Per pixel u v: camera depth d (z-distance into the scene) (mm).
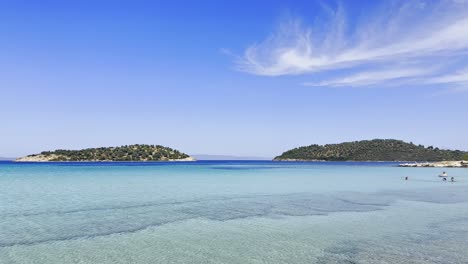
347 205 30016
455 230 20594
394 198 34906
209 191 39438
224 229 20797
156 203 29953
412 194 38656
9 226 20984
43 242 17750
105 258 15391
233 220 23375
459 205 30406
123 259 15281
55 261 14953
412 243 17734
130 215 24656
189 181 53438
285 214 25609
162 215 24797
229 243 17781
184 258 15461
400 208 28562
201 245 17422
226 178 61719
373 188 45344
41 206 27750
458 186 49562
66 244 17453
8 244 17359
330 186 47438
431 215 25406
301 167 130750
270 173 82125
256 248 16969
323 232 20141
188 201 31422
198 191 39375
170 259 15312
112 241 18016
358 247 17125
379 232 20125
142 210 26625
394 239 18516
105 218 23562
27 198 32125
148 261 15031
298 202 31516
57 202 29875
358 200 33188
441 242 17906
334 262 14930
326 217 24562
